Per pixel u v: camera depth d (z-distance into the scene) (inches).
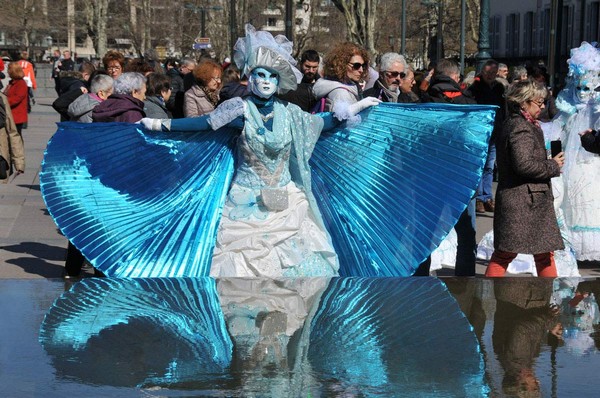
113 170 300.2
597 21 2071.9
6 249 452.8
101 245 295.0
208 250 297.3
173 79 693.9
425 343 146.8
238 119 296.0
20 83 794.8
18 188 669.9
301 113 299.1
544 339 150.1
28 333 150.9
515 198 325.4
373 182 309.9
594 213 417.1
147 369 132.0
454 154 302.8
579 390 124.4
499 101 545.6
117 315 163.5
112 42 3698.3
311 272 295.3
